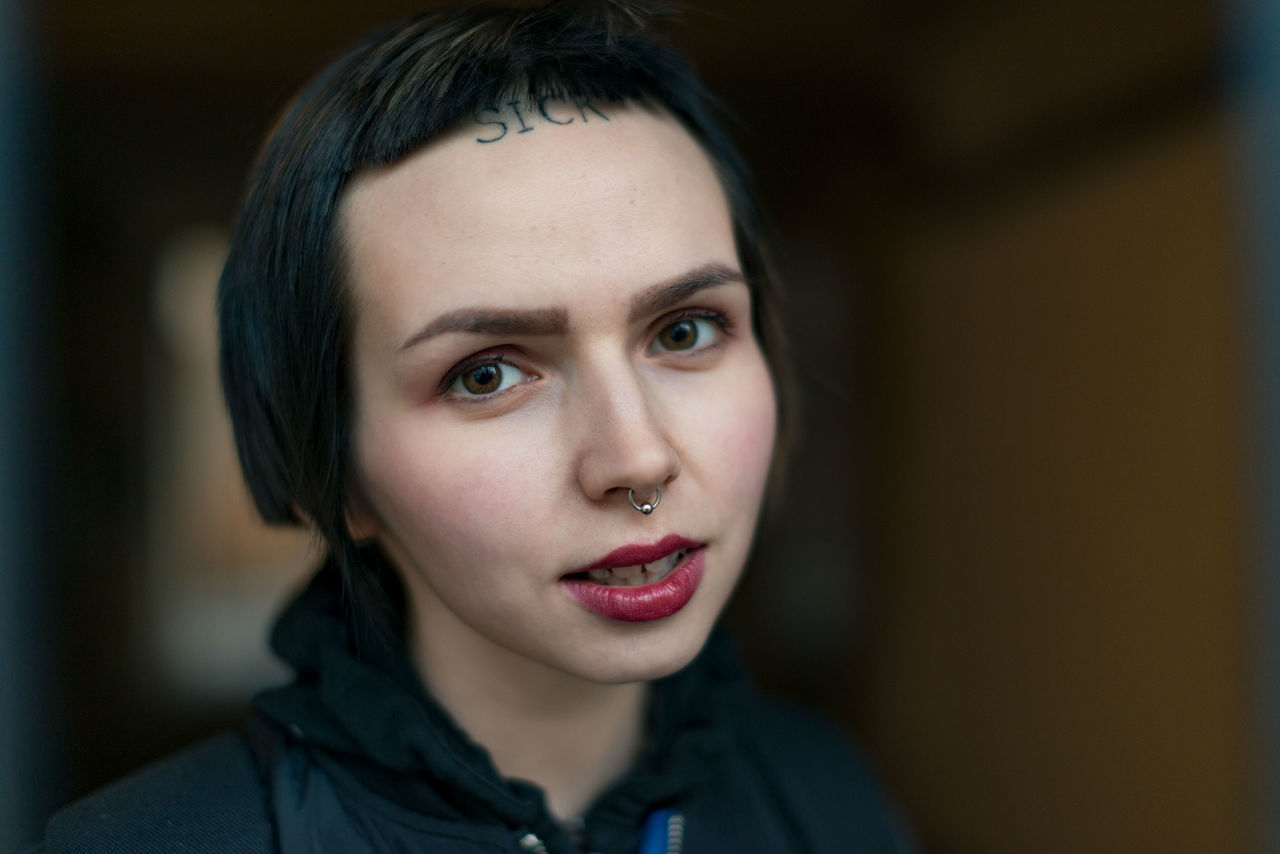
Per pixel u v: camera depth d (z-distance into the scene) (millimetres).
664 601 548
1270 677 1524
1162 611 1831
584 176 536
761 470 613
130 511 3039
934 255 2709
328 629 617
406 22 627
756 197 741
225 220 2922
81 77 2490
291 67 2541
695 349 601
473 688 633
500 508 536
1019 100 2305
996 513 2428
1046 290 2207
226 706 3199
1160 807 1841
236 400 667
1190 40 1706
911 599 2787
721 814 743
